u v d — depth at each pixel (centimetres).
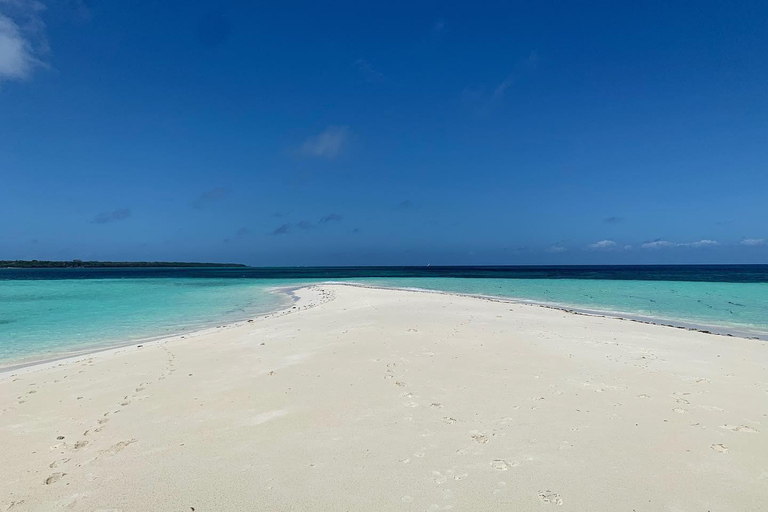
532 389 759
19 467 507
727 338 1265
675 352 1059
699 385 786
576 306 2272
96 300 2841
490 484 456
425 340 1167
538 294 3041
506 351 1043
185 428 613
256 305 2552
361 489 450
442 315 1680
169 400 732
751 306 2259
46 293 3412
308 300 2791
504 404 686
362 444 551
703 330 1473
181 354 1092
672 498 432
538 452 526
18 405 726
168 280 5919
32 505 429
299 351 1071
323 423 620
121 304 2600
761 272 8300
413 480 465
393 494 440
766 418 629
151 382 844
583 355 1011
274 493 444
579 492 441
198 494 445
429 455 520
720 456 515
